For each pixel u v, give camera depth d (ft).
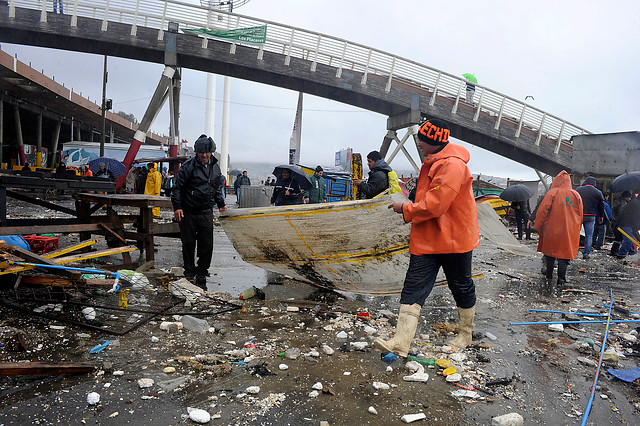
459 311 12.16
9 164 177.58
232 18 76.23
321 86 84.69
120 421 7.49
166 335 11.96
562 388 9.85
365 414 8.17
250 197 57.52
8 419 7.34
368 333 12.89
